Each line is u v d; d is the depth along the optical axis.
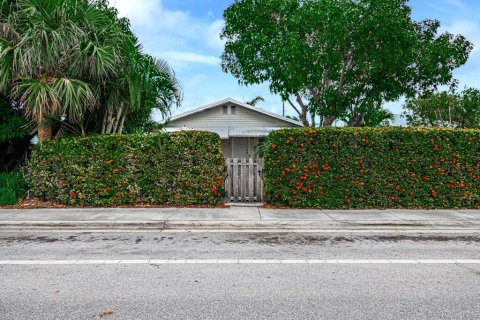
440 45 17.20
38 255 5.91
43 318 3.63
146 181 10.52
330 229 8.20
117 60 10.98
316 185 10.31
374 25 15.20
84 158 10.41
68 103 10.34
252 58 17.69
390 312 3.78
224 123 25.45
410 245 6.71
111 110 11.69
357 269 5.23
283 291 4.37
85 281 4.69
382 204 10.38
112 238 7.21
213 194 10.55
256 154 23.53
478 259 5.77
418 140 10.45
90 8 11.23
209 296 4.21
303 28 16.31
